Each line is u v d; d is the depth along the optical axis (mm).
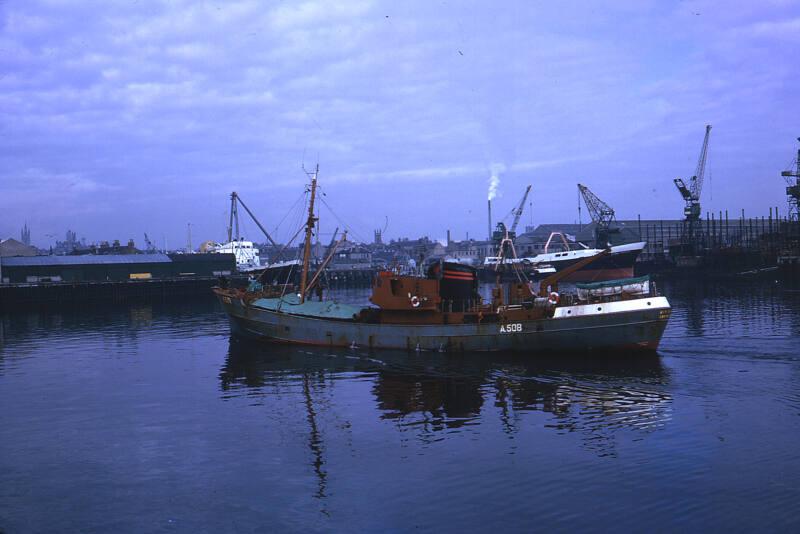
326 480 21078
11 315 90375
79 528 18125
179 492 20453
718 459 21828
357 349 47062
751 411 27719
